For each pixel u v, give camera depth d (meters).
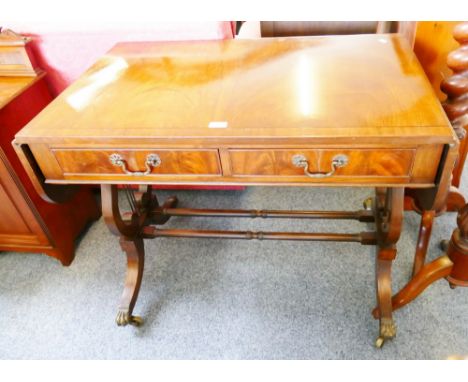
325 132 0.77
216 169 0.86
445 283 1.27
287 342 1.17
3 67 1.31
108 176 0.91
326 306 1.25
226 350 1.17
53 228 1.39
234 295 1.31
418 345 1.13
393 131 0.75
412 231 1.46
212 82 0.98
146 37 1.30
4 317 1.32
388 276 1.15
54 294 1.38
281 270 1.38
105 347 1.21
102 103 0.94
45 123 0.88
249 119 0.83
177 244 1.52
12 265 1.51
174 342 1.20
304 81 0.95
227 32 1.29
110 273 1.44
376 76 0.94
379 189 1.26
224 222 1.59
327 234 1.23
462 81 1.01
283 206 1.64
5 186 1.24
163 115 0.87
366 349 1.13
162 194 1.76
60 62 1.39
